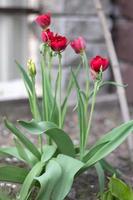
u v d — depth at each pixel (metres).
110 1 3.20
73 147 1.67
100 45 3.18
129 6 3.13
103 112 3.09
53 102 1.73
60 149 1.67
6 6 3.03
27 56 3.17
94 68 1.61
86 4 3.07
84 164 1.63
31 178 1.62
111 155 2.39
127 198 1.60
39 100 2.92
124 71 3.22
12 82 3.15
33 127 1.53
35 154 1.72
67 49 3.05
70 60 3.08
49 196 1.55
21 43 3.15
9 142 2.52
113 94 3.23
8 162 2.15
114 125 2.87
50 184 1.56
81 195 1.88
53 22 3.02
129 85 3.20
